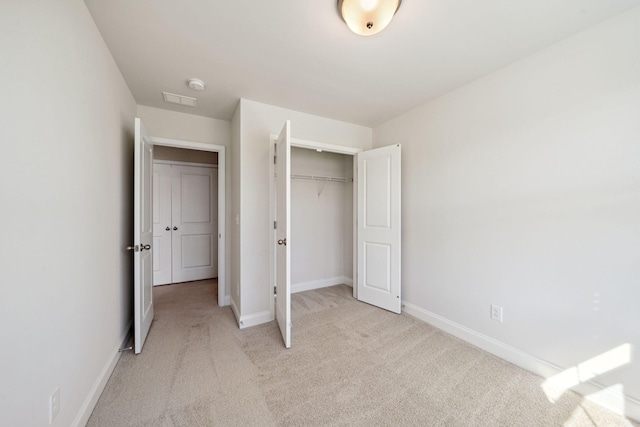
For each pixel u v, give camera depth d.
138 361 1.87
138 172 1.99
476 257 2.14
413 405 1.47
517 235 1.87
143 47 1.69
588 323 1.54
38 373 0.95
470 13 1.40
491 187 2.03
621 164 1.42
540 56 1.73
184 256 4.07
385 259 2.92
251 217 2.54
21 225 0.87
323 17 1.44
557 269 1.67
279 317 2.43
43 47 0.99
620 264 1.43
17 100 0.85
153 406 1.44
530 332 1.80
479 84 2.11
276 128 2.67
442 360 1.92
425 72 2.02
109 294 1.72
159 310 2.88
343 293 3.54
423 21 1.46
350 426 1.32
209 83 2.19
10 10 0.82
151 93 2.35
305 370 1.79
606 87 1.46
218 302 3.09
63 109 1.13
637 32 1.36
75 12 1.23
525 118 1.82
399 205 2.79
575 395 1.56
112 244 1.78
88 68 1.38
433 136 2.51
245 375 1.73
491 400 1.51
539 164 1.75
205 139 2.95
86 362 1.35
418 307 2.68
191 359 1.91
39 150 0.97
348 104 2.63
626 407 1.40
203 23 1.48
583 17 1.43
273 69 1.98
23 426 0.87
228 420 1.35
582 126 1.56
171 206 3.97
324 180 3.84
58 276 1.09
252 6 1.35
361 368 1.82
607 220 1.47
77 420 1.24
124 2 1.32
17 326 0.85
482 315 2.10
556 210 1.67
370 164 3.06
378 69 1.98
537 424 1.34
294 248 3.62
